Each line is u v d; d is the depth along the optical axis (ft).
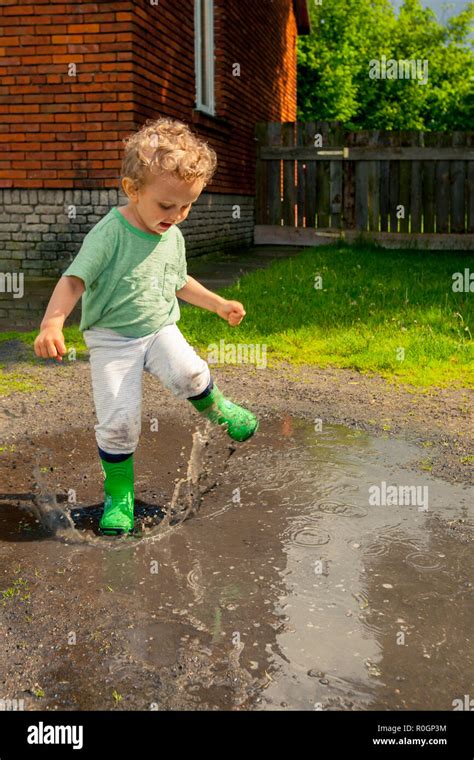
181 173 8.07
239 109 44.93
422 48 117.50
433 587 7.75
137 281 9.11
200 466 11.27
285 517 9.49
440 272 31.24
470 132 43.55
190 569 8.12
